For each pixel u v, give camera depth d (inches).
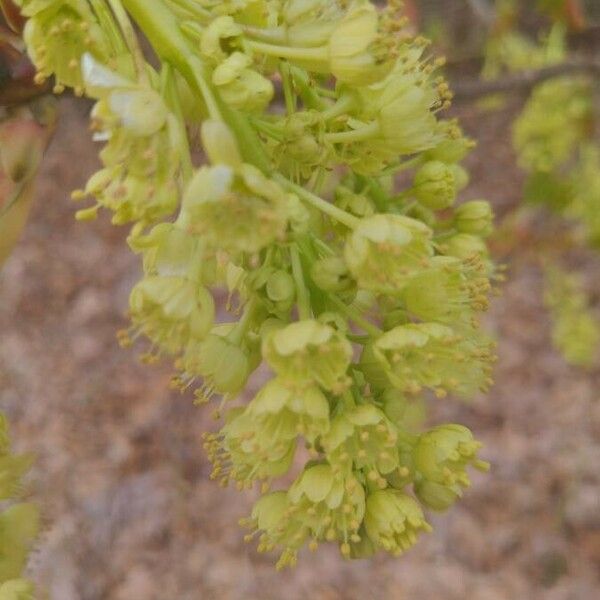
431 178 4.8
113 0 3.7
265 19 4.0
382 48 3.9
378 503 4.3
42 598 6.4
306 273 4.1
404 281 4.0
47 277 21.8
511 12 11.9
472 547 16.9
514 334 20.6
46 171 23.7
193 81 3.9
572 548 16.9
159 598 15.9
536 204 13.4
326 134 4.1
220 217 3.5
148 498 17.2
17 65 5.2
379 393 4.5
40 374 19.7
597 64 9.9
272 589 16.2
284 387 3.9
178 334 4.0
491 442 18.6
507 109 23.3
